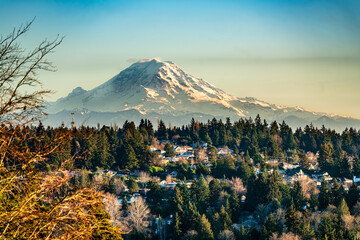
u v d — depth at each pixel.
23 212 13.49
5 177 13.61
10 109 13.27
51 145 14.28
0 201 13.65
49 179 14.50
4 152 13.61
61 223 14.32
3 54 13.09
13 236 13.07
